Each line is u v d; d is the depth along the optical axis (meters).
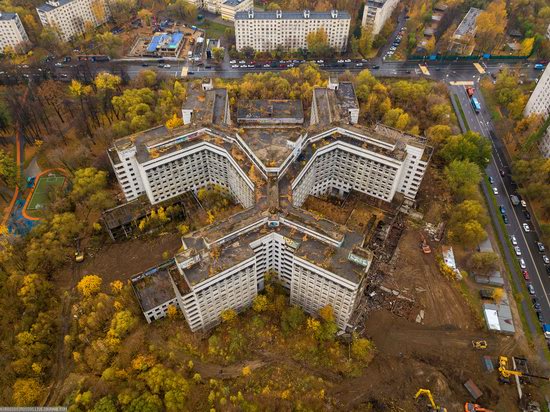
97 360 171.50
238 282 180.25
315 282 178.62
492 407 170.25
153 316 189.25
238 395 159.12
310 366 178.50
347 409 166.25
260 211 195.12
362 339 184.38
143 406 150.75
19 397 162.00
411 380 177.25
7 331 187.62
